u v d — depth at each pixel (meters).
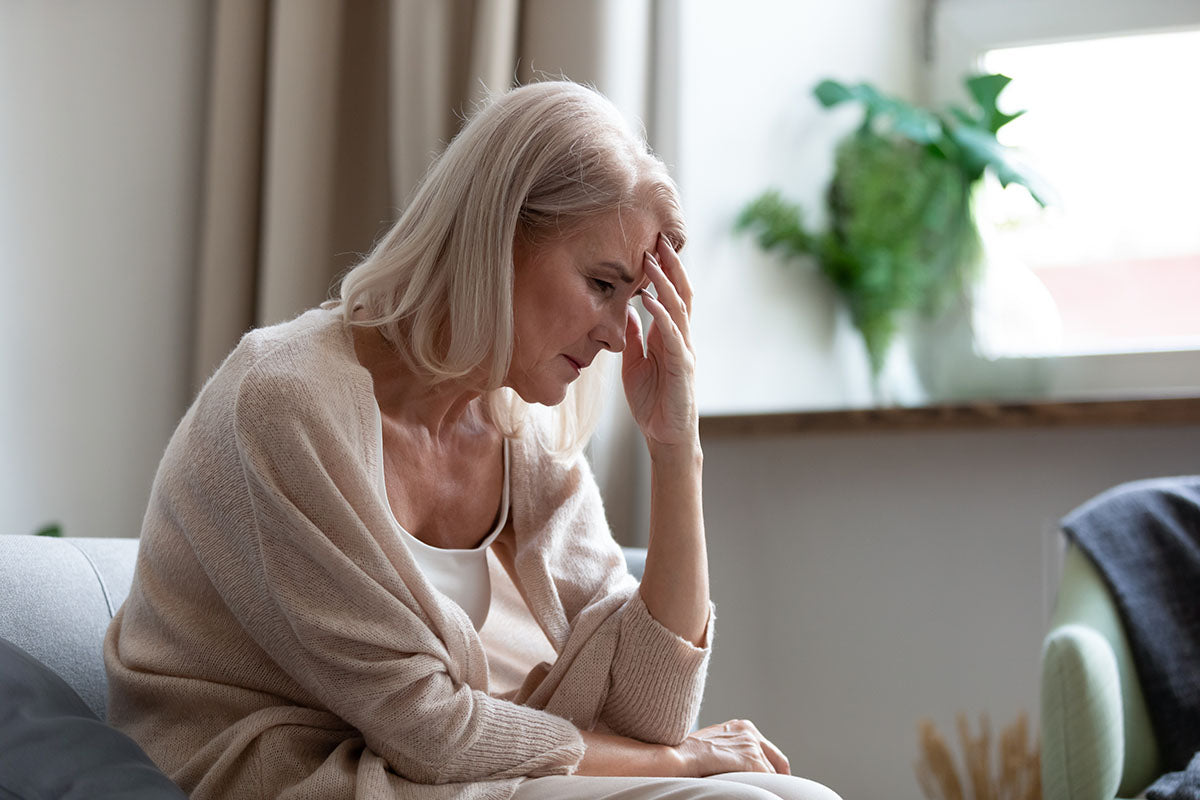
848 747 2.54
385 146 2.52
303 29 2.44
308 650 1.14
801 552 2.59
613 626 1.34
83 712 1.12
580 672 1.33
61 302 2.24
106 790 0.97
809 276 2.71
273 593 1.14
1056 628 1.93
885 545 2.54
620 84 2.40
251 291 2.44
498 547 1.45
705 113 2.59
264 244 2.41
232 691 1.20
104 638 1.37
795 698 2.58
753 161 2.66
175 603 1.23
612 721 1.35
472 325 1.19
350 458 1.15
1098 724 1.74
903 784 2.49
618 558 1.48
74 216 2.27
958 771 2.45
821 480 2.58
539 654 1.51
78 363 2.26
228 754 1.14
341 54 2.50
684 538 1.35
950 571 2.50
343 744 1.17
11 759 0.98
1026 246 2.63
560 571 1.42
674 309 1.30
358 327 1.26
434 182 1.24
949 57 2.73
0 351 2.15
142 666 1.23
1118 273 2.56
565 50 2.39
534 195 1.21
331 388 1.17
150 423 2.37
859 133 2.66
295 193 2.41
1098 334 2.57
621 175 1.23
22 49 2.20
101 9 2.32
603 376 1.44
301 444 1.14
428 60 2.43
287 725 1.16
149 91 2.38
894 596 2.53
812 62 2.73
